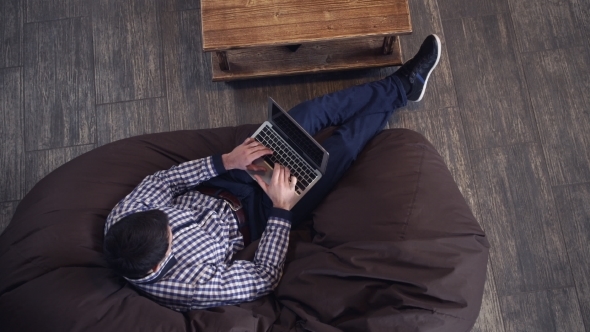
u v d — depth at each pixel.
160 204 1.66
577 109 2.19
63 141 2.23
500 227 2.08
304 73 2.20
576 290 2.00
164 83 2.27
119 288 1.53
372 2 1.87
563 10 2.29
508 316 1.99
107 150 1.87
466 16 2.30
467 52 2.26
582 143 2.15
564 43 2.26
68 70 2.29
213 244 1.59
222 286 1.53
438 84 2.24
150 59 2.29
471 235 1.60
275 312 1.59
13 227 1.69
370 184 1.71
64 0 2.34
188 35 2.30
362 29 1.86
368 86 2.01
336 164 1.83
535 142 2.16
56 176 1.78
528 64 2.24
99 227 1.67
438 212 1.62
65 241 1.59
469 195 2.12
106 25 2.31
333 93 1.99
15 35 2.30
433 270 1.50
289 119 1.71
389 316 1.45
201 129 2.01
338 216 1.69
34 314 1.46
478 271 1.56
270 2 1.88
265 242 1.65
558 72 2.23
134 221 1.36
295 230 1.84
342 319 1.52
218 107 2.24
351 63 2.17
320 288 1.54
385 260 1.53
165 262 1.44
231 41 1.86
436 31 2.29
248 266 1.61
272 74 2.18
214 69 2.18
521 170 2.14
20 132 2.24
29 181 2.20
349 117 1.98
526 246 2.05
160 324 1.43
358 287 1.52
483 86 2.23
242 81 2.26
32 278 1.54
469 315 1.51
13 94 2.27
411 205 1.62
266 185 1.73
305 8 1.87
